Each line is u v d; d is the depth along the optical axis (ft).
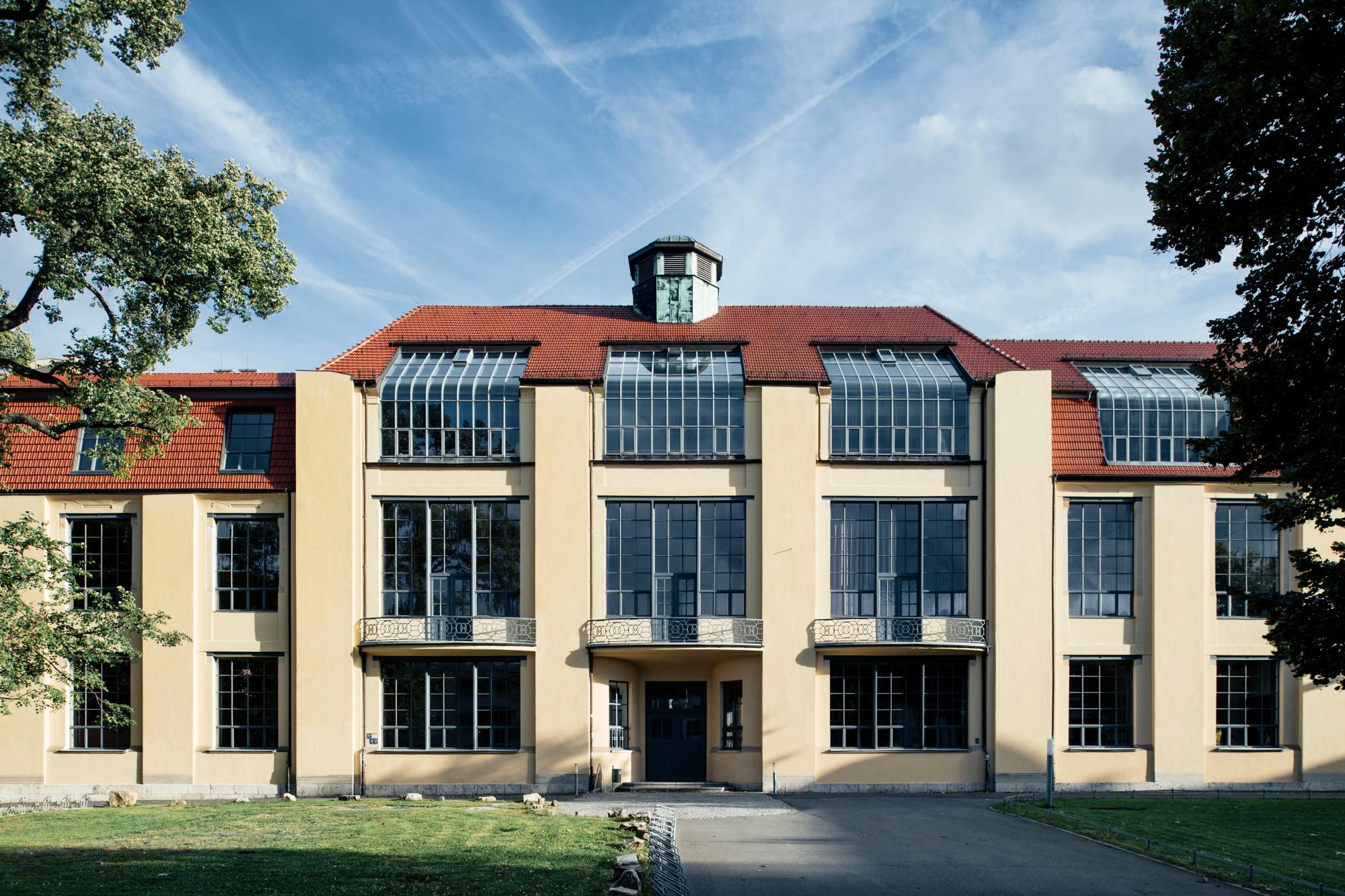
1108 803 86.84
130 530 102.42
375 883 50.01
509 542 102.12
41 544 69.56
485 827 67.87
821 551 102.27
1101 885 54.95
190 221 67.31
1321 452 43.75
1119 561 103.86
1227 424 105.70
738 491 102.47
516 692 100.37
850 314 119.65
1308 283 45.16
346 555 100.27
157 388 103.96
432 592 101.14
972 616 101.91
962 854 63.16
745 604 101.55
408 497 101.76
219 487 101.40
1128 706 102.63
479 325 114.52
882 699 101.04
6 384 103.04
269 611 101.09
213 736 99.91
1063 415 106.01
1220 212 45.70
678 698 106.42
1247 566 103.96
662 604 101.19
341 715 98.48
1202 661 102.01
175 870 52.85
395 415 102.89
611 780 100.48
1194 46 46.50
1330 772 101.30
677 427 103.19
